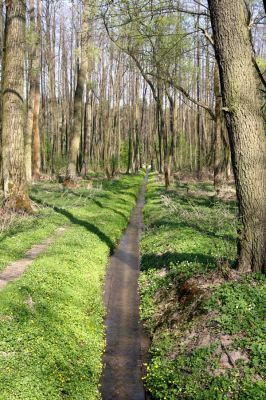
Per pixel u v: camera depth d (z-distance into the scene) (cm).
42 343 767
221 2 884
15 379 648
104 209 2331
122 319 1070
